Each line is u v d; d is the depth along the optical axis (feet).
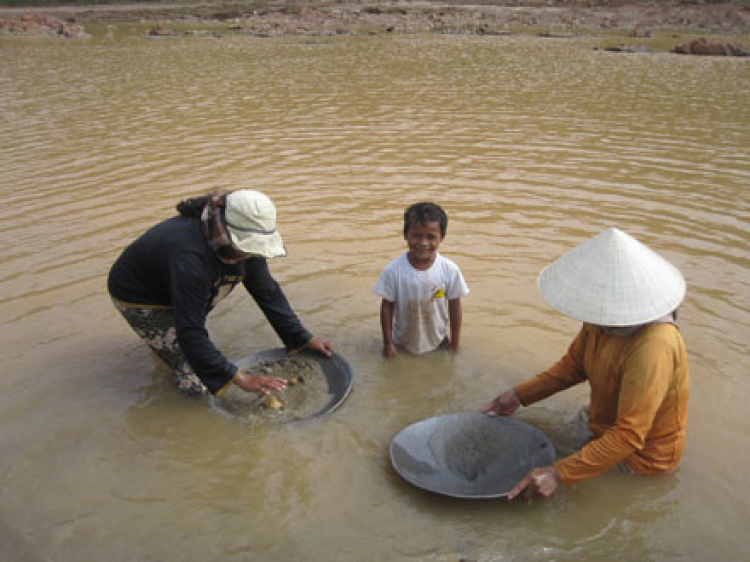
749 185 22.18
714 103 36.24
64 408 11.75
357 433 11.16
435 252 12.42
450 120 32.24
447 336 13.73
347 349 13.56
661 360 8.88
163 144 28.55
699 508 9.39
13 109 36.14
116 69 51.03
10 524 9.30
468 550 8.80
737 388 11.83
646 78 45.06
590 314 8.84
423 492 9.80
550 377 10.82
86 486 10.01
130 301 11.57
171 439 11.05
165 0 134.92
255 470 10.34
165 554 8.80
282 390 11.94
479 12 103.30
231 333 14.21
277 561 8.66
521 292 15.47
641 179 22.95
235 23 97.25
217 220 10.34
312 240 18.33
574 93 39.37
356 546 8.89
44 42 73.56
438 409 11.79
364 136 29.32
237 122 32.55
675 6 94.68
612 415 10.09
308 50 63.26
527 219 19.48
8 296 15.39
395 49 63.36
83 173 24.56
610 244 9.06
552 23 91.91
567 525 9.19
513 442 10.37
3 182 23.62
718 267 16.22
